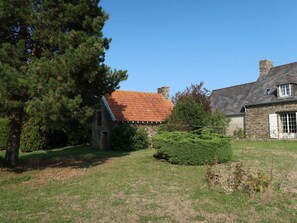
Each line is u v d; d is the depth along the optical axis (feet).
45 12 38.83
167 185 31.81
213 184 30.12
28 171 41.88
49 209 24.43
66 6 39.63
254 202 25.09
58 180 35.53
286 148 61.00
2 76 33.40
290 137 84.33
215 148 43.45
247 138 92.68
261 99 92.94
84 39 39.75
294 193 27.32
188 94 84.07
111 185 32.19
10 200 27.17
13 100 35.32
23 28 40.70
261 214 22.57
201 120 72.49
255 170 37.88
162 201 26.18
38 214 23.27
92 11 43.57
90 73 38.32
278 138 84.94
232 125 102.89
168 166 42.93
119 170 40.91
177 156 44.24
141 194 28.53
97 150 76.02
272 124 88.28
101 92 46.50
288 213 22.63
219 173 34.45
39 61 36.96
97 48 36.86
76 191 29.94
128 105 82.64
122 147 72.64
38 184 33.60
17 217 22.56
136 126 78.02
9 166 44.45
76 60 35.94
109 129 77.77
